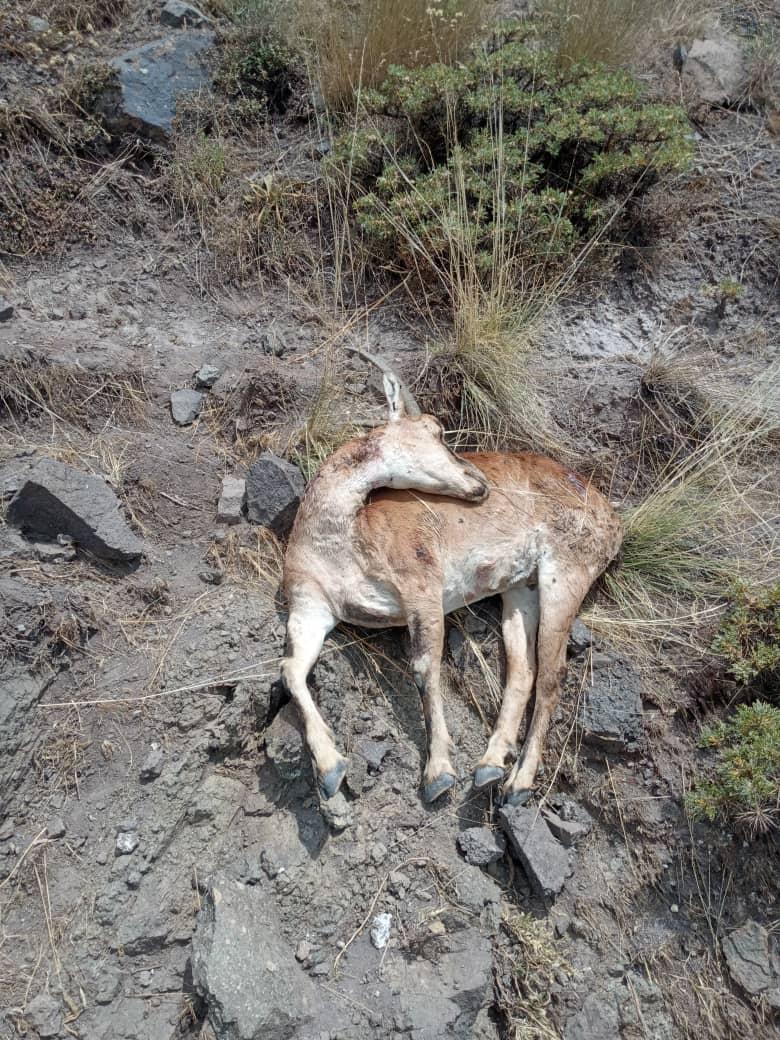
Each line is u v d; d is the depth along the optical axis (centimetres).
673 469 185
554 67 226
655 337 206
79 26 235
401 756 142
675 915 138
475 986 122
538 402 186
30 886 121
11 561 145
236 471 172
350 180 211
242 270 208
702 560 170
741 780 135
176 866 126
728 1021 131
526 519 156
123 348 186
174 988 119
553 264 205
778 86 257
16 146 207
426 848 135
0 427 166
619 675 150
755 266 217
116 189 212
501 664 155
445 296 204
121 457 165
